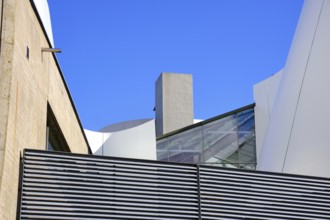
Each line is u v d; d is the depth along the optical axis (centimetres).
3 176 991
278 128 1609
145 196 1164
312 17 1636
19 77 1105
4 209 1000
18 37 1099
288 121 1575
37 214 1100
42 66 1341
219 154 3144
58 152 1143
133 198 1157
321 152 1457
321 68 1544
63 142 1727
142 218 1151
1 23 1070
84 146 2155
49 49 1350
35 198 1108
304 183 1271
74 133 1878
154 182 1177
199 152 3152
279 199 1245
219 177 1217
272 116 1694
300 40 1655
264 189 1241
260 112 3161
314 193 1271
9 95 1034
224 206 1202
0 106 1022
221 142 3156
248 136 3159
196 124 3189
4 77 1041
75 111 1895
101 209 1134
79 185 1136
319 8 1622
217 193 1205
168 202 1172
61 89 1616
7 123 1016
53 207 1112
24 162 1123
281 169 1531
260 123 3156
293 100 1586
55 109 1519
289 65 1670
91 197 1135
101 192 1144
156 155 3166
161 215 1162
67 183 1131
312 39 1603
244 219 1208
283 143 1562
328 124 1472
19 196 1115
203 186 1201
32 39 1230
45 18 1516
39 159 1131
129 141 3180
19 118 1107
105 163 1162
